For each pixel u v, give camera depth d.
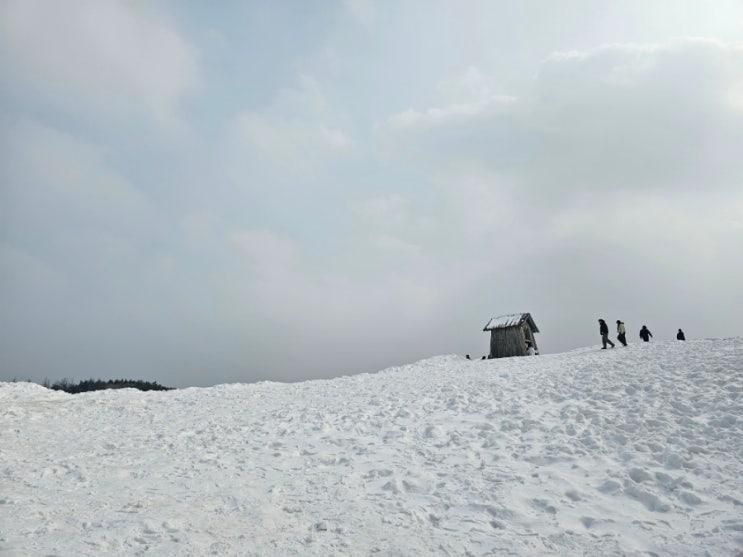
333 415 15.07
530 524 7.32
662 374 15.24
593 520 7.36
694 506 7.61
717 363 15.66
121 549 6.39
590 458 9.75
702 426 10.53
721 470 8.63
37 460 11.49
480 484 8.86
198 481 9.59
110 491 9.05
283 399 19.53
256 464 10.73
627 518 7.39
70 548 6.34
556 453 10.12
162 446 12.71
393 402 16.17
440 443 11.40
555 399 14.07
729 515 7.15
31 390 24.20
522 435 11.45
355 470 10.02
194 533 6.99
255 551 6.42
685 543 6.52
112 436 14.22
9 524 7.28
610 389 14.23
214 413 17.22
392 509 7.98
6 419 16.94
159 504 8.27
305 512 7.90
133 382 40.97
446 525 7.38
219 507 8.12
